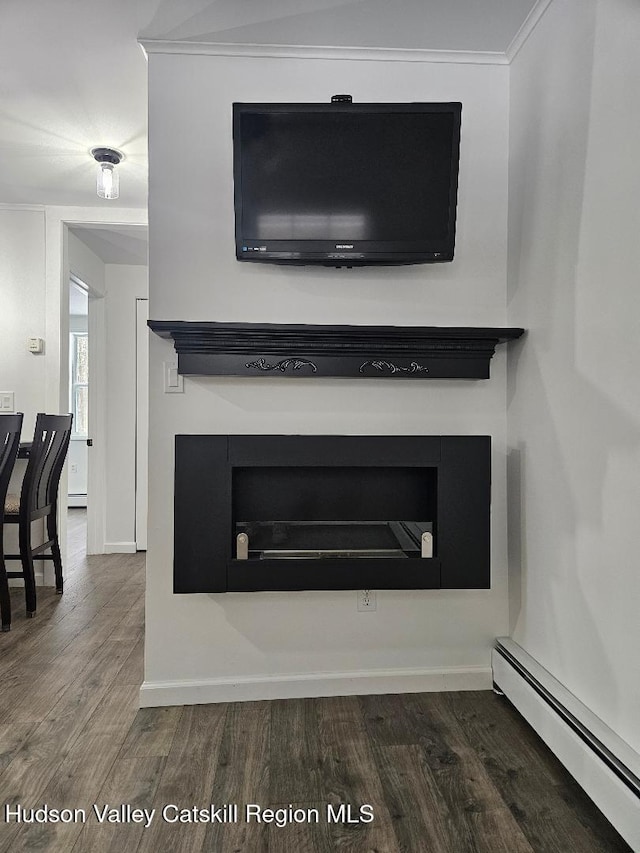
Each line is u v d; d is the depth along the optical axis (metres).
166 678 2.14
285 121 2.02
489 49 2.19
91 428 4.66
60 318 3.77
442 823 1.49
